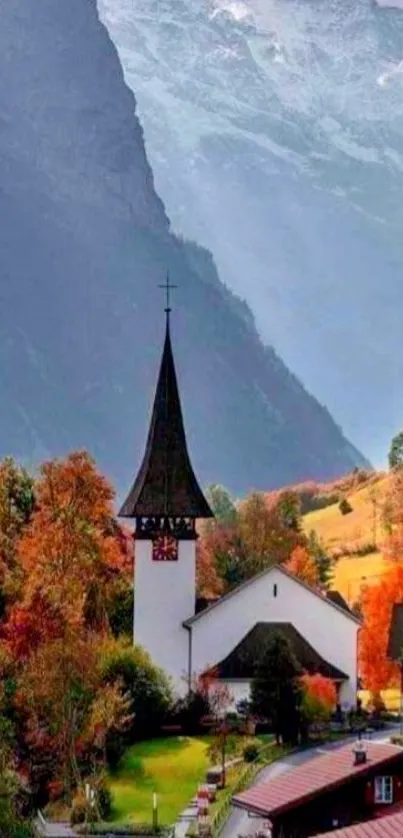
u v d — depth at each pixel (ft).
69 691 553.64
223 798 517.55
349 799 400.67
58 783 536.42
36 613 627.46
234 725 613.93
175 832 488.85
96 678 579.07
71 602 650.02
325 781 402.52
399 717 640.58
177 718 627.87
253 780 523.29
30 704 548.31
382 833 352.28
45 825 501.97
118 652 626.64
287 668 597.93
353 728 615.98
